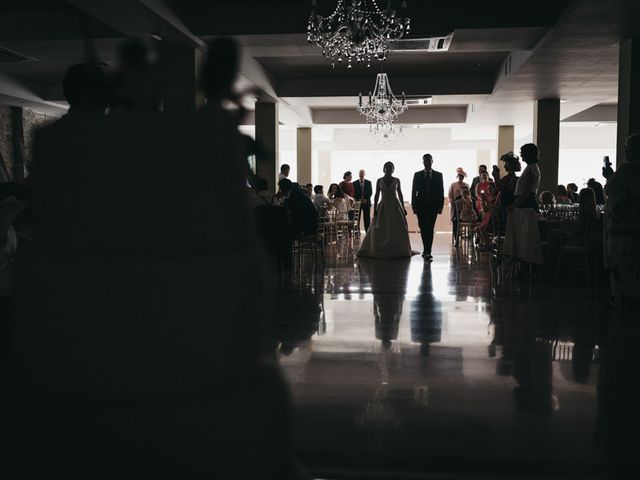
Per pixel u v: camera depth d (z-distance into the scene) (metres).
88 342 1.10
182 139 1.12
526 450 2.53
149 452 1.10
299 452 2.50
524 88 12.46
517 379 3.55
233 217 1.15
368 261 9.61
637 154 5.44
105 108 1.97
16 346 1.15
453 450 2.53
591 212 6.81
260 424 1.13
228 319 1.12
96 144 1.12
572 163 28.53
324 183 25.23
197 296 1.10
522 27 7.93
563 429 2.78
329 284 7.19
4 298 2.44
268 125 14.25
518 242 7.54
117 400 1.11
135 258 1.09
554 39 8.27
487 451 2.52
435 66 12.62
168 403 1.10
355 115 18.39
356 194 15.30
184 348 1.10
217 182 1.12
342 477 2.27
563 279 7.62
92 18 7.44
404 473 2.30
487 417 2.93
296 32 8.18
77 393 1.11
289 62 12.13
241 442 1.11
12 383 1.16
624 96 8.50
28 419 1.14
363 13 7.77
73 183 1.13
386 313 5.49
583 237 6.91
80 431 1.11
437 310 5.63
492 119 17.67
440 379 3.55
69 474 1.13
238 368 1.14
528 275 7.86
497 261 9.01
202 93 1.37
